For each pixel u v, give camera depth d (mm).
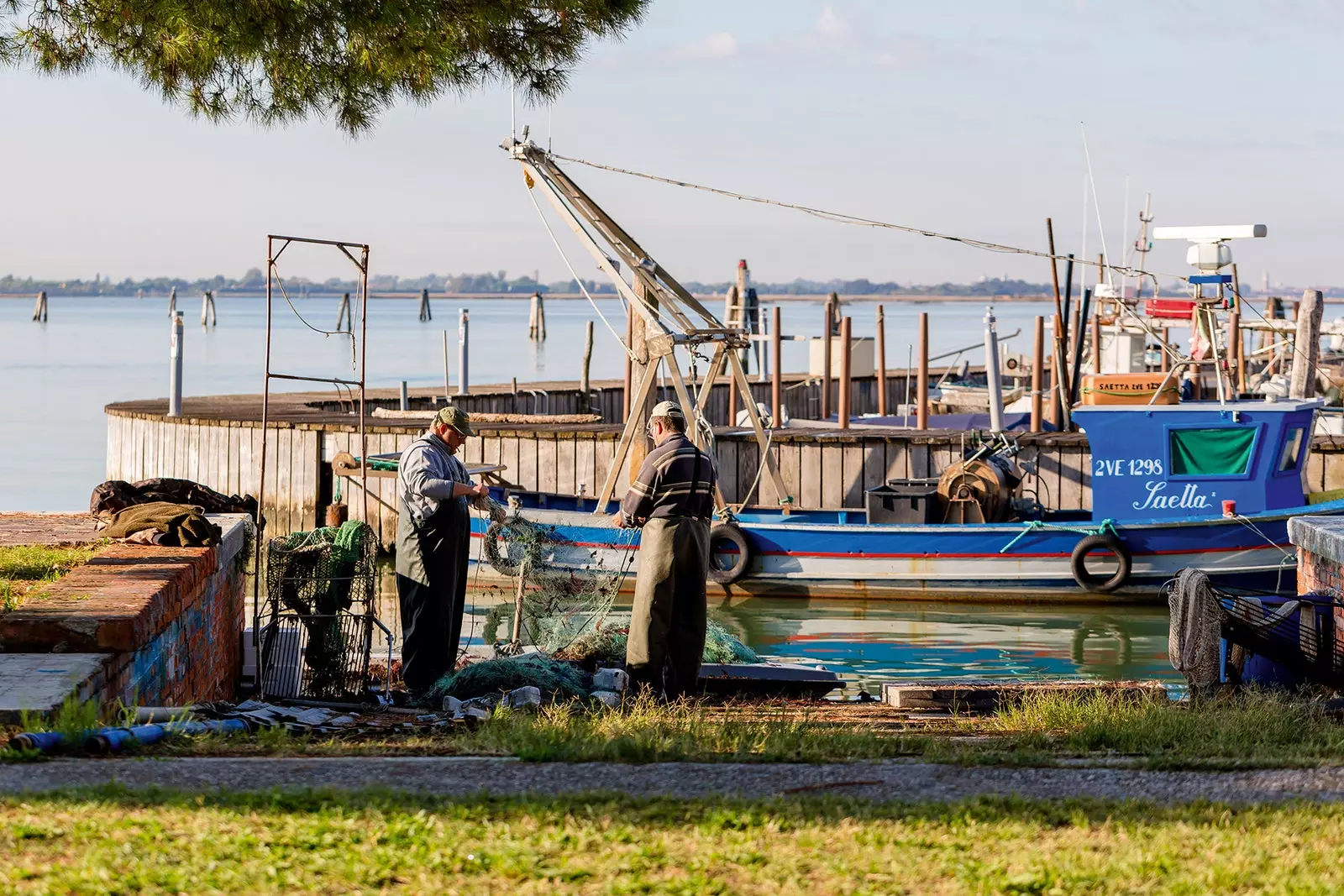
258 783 16547
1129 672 44562
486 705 26531
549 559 39750
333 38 32406
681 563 27344
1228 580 54312
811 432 68188
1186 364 55781
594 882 13094
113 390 153625
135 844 13609
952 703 28078
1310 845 14453
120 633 21141
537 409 92875
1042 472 63938
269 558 28562
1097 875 13258
